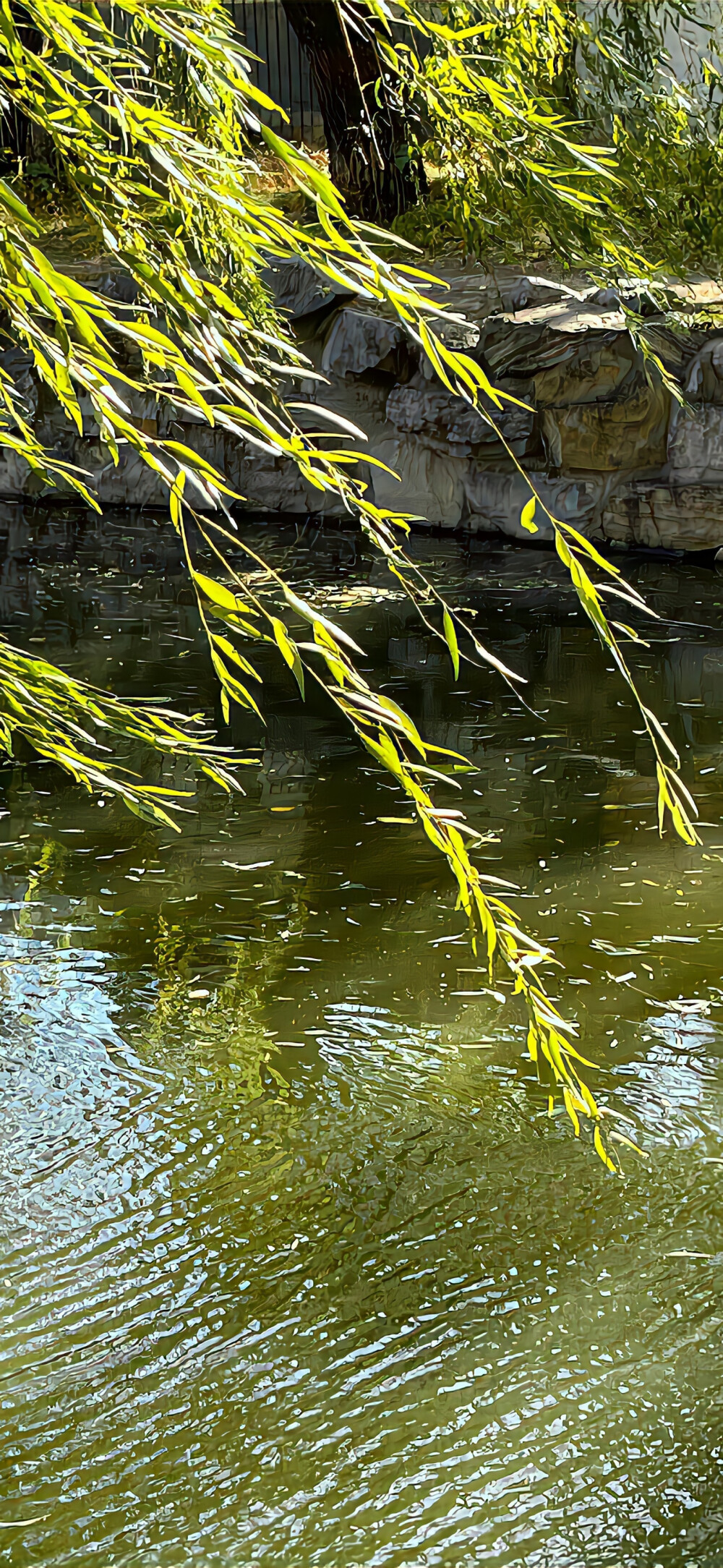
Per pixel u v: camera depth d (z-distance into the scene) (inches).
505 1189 129.9
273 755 246.5
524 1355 108.3
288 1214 126.4
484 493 381.1
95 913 186.5
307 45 427.8
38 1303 114.0
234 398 61.8
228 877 197.2
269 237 63.3
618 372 355.6
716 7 387.5
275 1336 110.8
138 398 425.1
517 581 344.5
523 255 397.7
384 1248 121.6
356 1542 90.6
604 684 273.3
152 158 63.5
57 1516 93.0
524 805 218.8
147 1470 96.8
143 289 67.4
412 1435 100.3
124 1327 111.7
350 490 63.5
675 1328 110.8
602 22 269.9
